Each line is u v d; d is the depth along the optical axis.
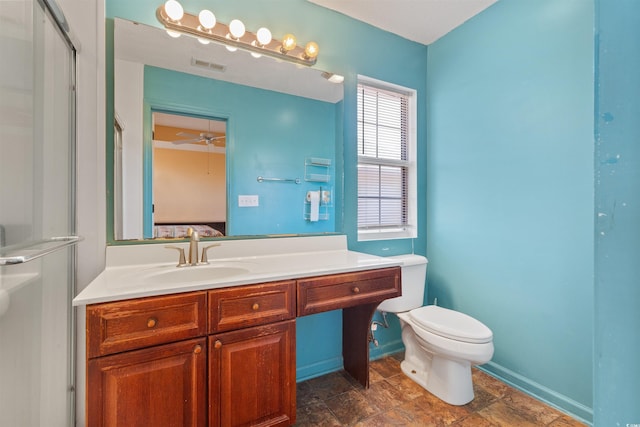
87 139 1.31
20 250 0.88
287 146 1.80
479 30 1.96
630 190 0.37
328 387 1.77
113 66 1.37
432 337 1.61
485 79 1.93
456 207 2.12
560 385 1.57
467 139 2.04
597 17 0.41
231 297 1.11
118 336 0.93
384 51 2.13
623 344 0.37
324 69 1.91
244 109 1.68
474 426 1.45
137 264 1.39
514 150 1.77
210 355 1.07
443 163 2.21
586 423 1.45
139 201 1.42
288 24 1.77
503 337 1.84
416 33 2.17
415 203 2.32
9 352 0.93
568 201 1.54
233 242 1.62
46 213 1.10
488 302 1.92
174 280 1.32
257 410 1.16
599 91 0.40
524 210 1.73
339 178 1.98
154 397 0.98
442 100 2.22
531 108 1.69
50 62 1.11
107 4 1.36
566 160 1.54
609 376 0.38
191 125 1.54
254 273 1.24
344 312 1.96
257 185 1.71
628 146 0.37
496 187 1.87
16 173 0.95
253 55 1.69
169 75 1.49
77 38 1.27
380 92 2.24
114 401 0.92
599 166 0.40
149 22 1.44
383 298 1.51
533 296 1.69
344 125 1.99
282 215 1.78
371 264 1.49
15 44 0.94
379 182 2.26
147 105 1.44
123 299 0.94
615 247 0.38
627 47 0.38
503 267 1.84
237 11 1.63
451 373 1.62
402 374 1.91
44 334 1.09
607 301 0.39
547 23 1.61
